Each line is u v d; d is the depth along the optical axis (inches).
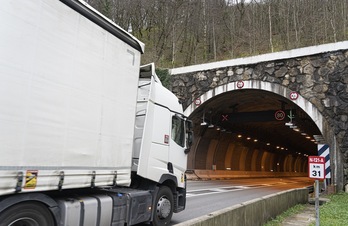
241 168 1881.2
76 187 217.0
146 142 307.9
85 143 226.2
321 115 869.2
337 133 840.9
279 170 2721.5
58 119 204.1
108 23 254.5
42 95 193.2
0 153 167.2
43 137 192.9
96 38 240.8
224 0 1715.1
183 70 1125.1
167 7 1669.5
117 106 263.3
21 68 180.1
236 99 1165.7
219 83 1050.7
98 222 236.1
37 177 188.1
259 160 2193.7
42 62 193.9
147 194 300.0
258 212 343.6
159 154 327.0
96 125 237.8
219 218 235.3
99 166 240.1
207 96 1066.7
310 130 1350.9
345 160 822.5
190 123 393.7
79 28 224.2
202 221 206.2
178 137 370.0
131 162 282.5
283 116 1157.7
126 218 268.5
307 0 1382.9
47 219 201.2
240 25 1576.0
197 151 1312.7
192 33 1664.6
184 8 1686.8
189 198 599.5
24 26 182.9
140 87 326.0
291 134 2086.6
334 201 620.1
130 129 280.4
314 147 2837.1
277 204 430.6
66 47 212.2
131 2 1761.8
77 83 220.7
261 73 976.3
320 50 892.0
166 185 349.1
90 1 1593.3
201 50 1563.7
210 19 1620.3
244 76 1005.2
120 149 265.7
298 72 920.9
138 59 295.6
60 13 208.2
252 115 1245.7
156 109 328.2
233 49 1403.8
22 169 179.0
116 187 294.7
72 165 214.1
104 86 247.9
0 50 169.2
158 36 1684.3
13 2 177.0
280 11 1487.5
